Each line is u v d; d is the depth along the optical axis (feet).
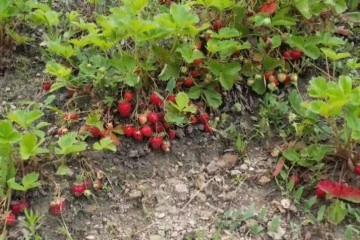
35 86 5.47
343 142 4.98
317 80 4.67
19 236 4.64
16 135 4.61
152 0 5.73
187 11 5.05
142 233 4.75
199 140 5.24
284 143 5.16
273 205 4.90
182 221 4.82
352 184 4.95
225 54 5.24
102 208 4.85
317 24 5.74
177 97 4.93
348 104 4.66
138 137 5.11
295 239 4.73
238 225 4.79
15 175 4.82
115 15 5.00
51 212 4.77
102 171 4.98
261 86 5.42
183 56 5.04
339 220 4.75
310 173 4.99
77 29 5.67
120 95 5.23
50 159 4.97
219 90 5.38
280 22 5.33
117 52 5.39
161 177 5.04
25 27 5.80
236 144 5.20
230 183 5.04
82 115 5.24
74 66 5.40
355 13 5.92
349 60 5.16
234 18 5.47
